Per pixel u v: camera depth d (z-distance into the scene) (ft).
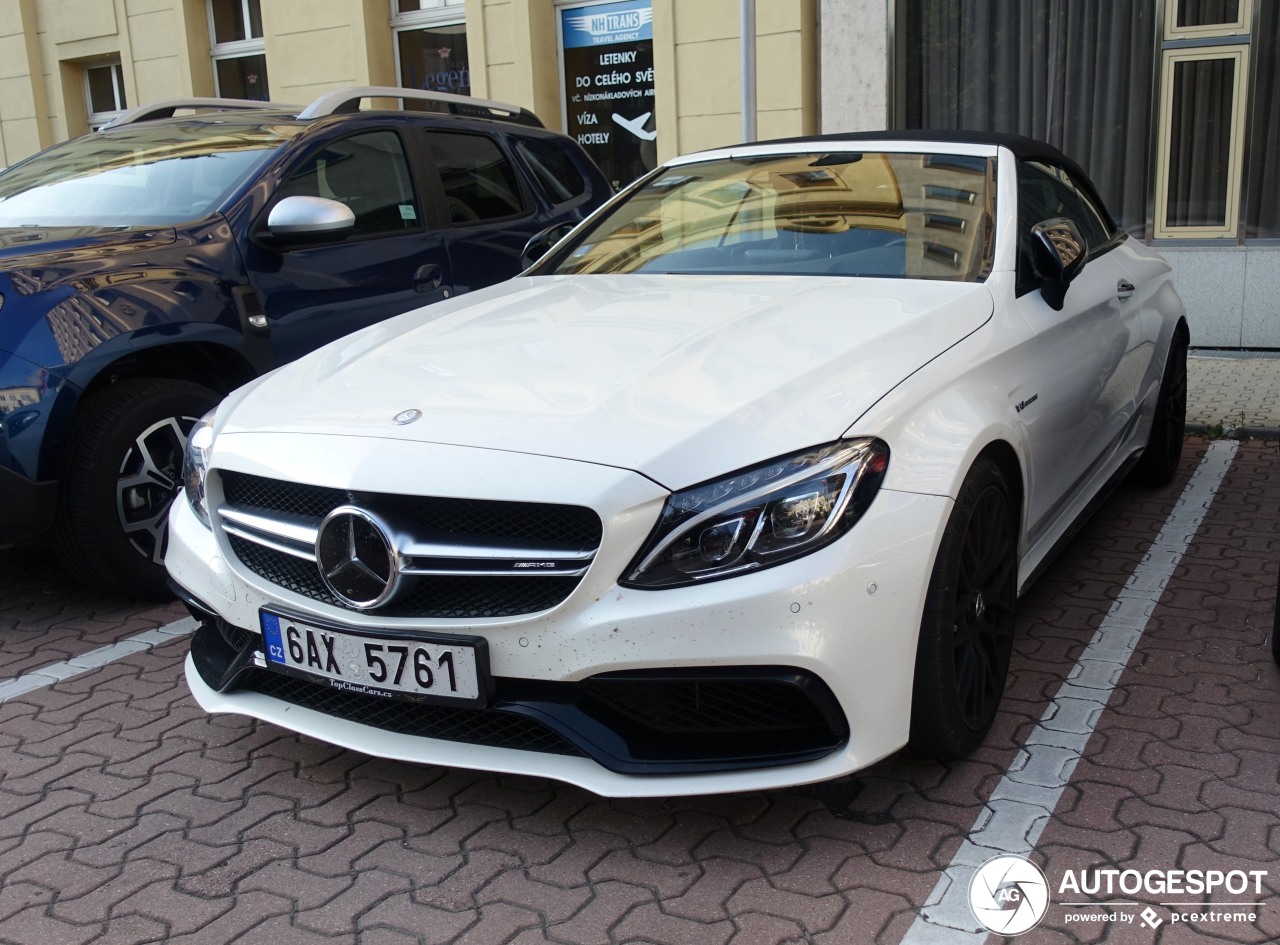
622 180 32.50
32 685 11.66
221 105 19.12
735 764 7.86
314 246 15.17
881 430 8.13
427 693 8.13
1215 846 8.13
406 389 9.12
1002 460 9.68
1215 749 9.46
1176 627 12.09
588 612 7.71
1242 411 21.35
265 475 8.70
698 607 7.54
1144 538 15.07
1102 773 9.15
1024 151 13.17
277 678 9.45
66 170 16.56
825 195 12.56
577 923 7.60
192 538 9.69
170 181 15.38
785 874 8.02
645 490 7.61
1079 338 11.85
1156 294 15.56
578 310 10.73
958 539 8.50
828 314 9.80
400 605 8.27
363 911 7.84
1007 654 9.84
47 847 8.75
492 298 11.91
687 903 7.75
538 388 8.71
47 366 12.08
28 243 13.52
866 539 7.79
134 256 13.35
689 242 12.59
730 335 9.41
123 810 9.24
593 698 8.01
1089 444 12.46
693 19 29.19
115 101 39.96
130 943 7.60
